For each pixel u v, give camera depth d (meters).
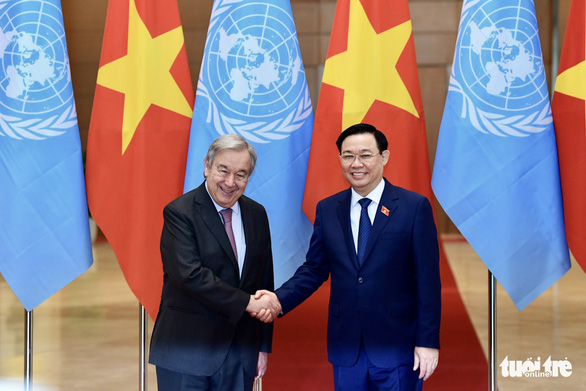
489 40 3.06
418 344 2.47
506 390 3.85
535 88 3.05
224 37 3.17
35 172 3.14
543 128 3.05
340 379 2.56
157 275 3.18
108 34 3.21
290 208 3.19
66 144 3.17
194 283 2.38
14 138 3.13
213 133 3.16
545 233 3.05
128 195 3.18
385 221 2.50
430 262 2.49
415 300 2.55
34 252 3.14
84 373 4.26
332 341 2.56
